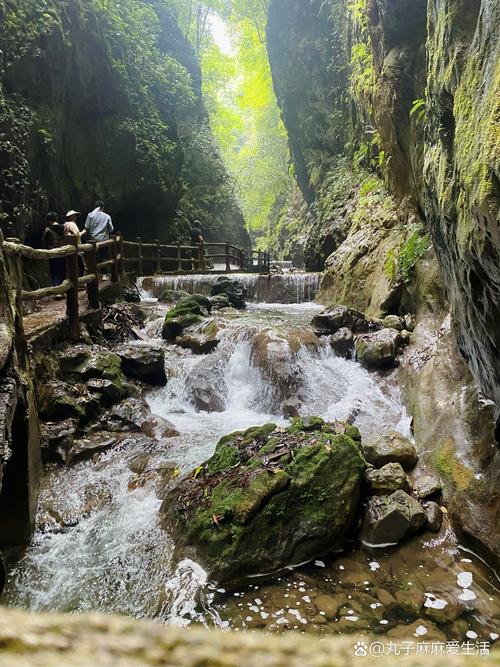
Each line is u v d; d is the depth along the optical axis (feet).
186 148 72.54
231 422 20.71
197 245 54.19
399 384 22.00
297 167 72.18
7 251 14.53
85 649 2.48
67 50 35.60
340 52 51.52
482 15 9.78
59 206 37.45
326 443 14.52
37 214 33.81
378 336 24.40
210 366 23.75
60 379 19.43
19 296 14.96
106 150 43.98
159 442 18.35
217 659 2.57
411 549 12.89
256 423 20.54
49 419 17.69
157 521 14.06
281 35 64.34
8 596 11.55
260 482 13.21
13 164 29.76
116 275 31.99
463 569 12.07
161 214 55.42
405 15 24.75
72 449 17.15
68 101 38.17
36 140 33.22
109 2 45.37
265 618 10.50
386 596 11.18
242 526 12.35
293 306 39.81
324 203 53.98
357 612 10.62
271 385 22.53
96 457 17.26
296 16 60.59
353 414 20.24
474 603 10.85
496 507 12.85
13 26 31.19
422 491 14.51
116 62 44.52
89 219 32.53
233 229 87.71
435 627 10.09
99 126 43.11
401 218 32.35
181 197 61.21
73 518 14.20
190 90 65.62
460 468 14.60
